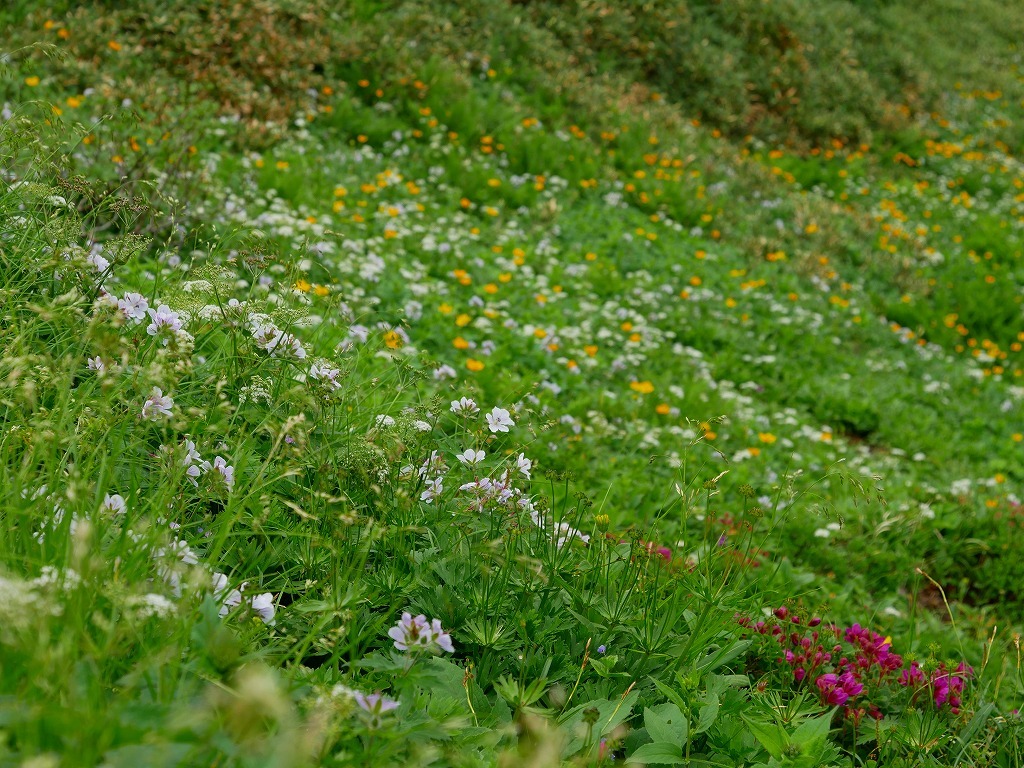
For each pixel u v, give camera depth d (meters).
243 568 2.40
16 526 1.90
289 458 2.51
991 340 10.27
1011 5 24.39
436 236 8.07
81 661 1.45
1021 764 3.10
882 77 16.75
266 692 1.28
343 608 2.10
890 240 11.66
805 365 8.33
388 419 3.00
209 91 9.02
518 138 10.56
